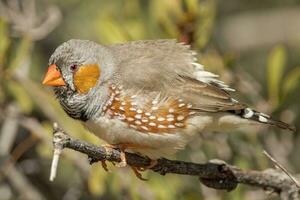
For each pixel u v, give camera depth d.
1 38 12.57
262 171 11.23
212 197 12.23
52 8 13.39
